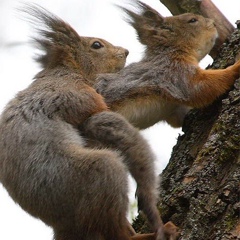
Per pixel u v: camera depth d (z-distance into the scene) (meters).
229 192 8.27
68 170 9.29
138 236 9.38
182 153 10.17
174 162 10.17
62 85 10.94
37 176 9.35
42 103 10.33
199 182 8.83
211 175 8.80
